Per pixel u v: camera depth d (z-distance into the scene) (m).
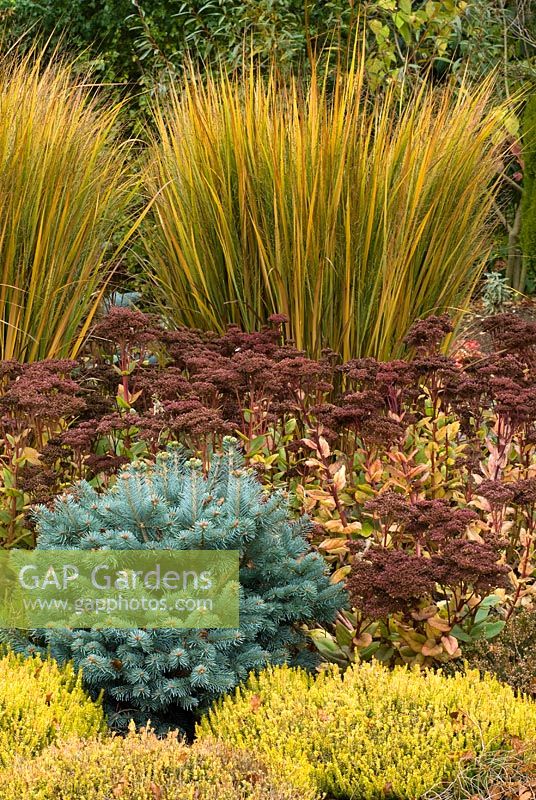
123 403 4.32
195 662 3.01
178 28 9.87
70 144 4.91
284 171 4.97
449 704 2.85
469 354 6.16
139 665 2.97
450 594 3.45
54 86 5.17
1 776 2.39
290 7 8.38
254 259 5.24
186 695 2.99
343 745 2.71
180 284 5.59
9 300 4.67
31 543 3.84
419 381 4.96
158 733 3.02
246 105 5.23
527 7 9.10
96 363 5.18
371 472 3.91
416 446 4.31
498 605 3.62
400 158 5.09
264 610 3.15
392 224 4.93
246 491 3.22
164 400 4.34
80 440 3.72
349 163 4.85
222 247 5.26
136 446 4.21
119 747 2.55
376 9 7.40
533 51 9.30
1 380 4.29
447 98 5.61
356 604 3.12
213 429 3.58
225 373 4.07
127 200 5.48
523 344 4.70
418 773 2.59
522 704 2.83
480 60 8.09
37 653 3.12
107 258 6.29
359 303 4.99
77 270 5.02
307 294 5.02
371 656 3.27
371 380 4.14
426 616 3.14
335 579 3.40
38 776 2.38
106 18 10.01
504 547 3.28
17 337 4.73
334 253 4.94
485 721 2.73
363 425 3.83
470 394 4.10
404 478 3.87
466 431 4.51
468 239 5.47
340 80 5.32
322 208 4.83
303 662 3.33
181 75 8.33
